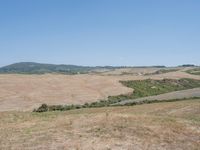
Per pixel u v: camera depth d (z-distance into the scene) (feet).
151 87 339.57
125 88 303.48
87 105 207.21
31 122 94.32
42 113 122.11
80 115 105.81
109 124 87.97
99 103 222.69
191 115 133.69
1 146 68.85
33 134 78.69
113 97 260.62
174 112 142.00
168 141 79.51
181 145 78.23
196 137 86.22
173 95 278.87
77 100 228.02
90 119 95.20
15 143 71.26
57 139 74.28
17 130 83.30
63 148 68.23
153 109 151.94
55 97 231.09
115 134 79.36
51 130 82.38
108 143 72.79
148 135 81.46
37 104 200.64
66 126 86.63
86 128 83.87
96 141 73.51
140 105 175.32
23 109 180.86
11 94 228.22
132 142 75.15
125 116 99.81
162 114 135.74
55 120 96.48
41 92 244.42
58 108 186.60
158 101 208.03
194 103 167.94
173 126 92.48
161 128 88.48
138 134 81.15
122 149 70.08
